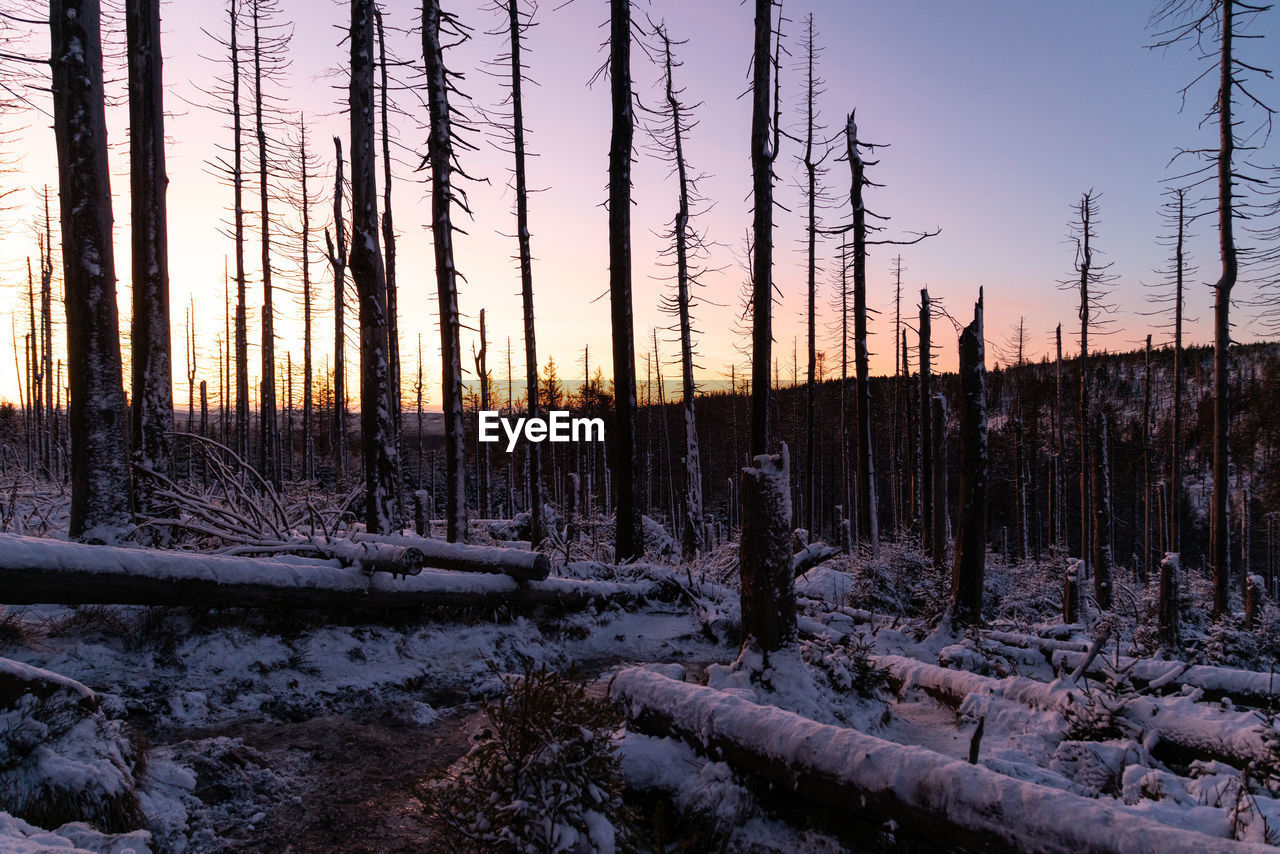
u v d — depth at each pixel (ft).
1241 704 22.39
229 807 15.03
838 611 40.91
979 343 32.63
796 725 15.38
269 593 24.09
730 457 193.16
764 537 21.84
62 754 12.90
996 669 27.91
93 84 27.89
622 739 17.53
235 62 77.82
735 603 41.47
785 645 21.76
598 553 53.67
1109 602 52.70
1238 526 161.48
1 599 18.80
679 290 71.72
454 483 42.80
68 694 13.75
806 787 14.44
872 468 66.69
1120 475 159.74
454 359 43.04
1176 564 35.86
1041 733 20.31
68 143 27.25
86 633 21.22
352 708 21.93
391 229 74.54
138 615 22.40
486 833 11.20
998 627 36.68
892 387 161.38
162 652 21.29
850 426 157.58
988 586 60.18
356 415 165.17
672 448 213.25
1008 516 174.60
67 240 27.02
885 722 22.08
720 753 16.34
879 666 26.94
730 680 20.88
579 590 36.47
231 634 23.11
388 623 28.09
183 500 28.48
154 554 21.85
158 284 33.12
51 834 10.68
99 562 20.42
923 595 45.78
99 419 26.76
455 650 28.22
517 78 56.85
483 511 110.73
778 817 15.12
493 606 32.04
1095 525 60.03
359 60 36.04
